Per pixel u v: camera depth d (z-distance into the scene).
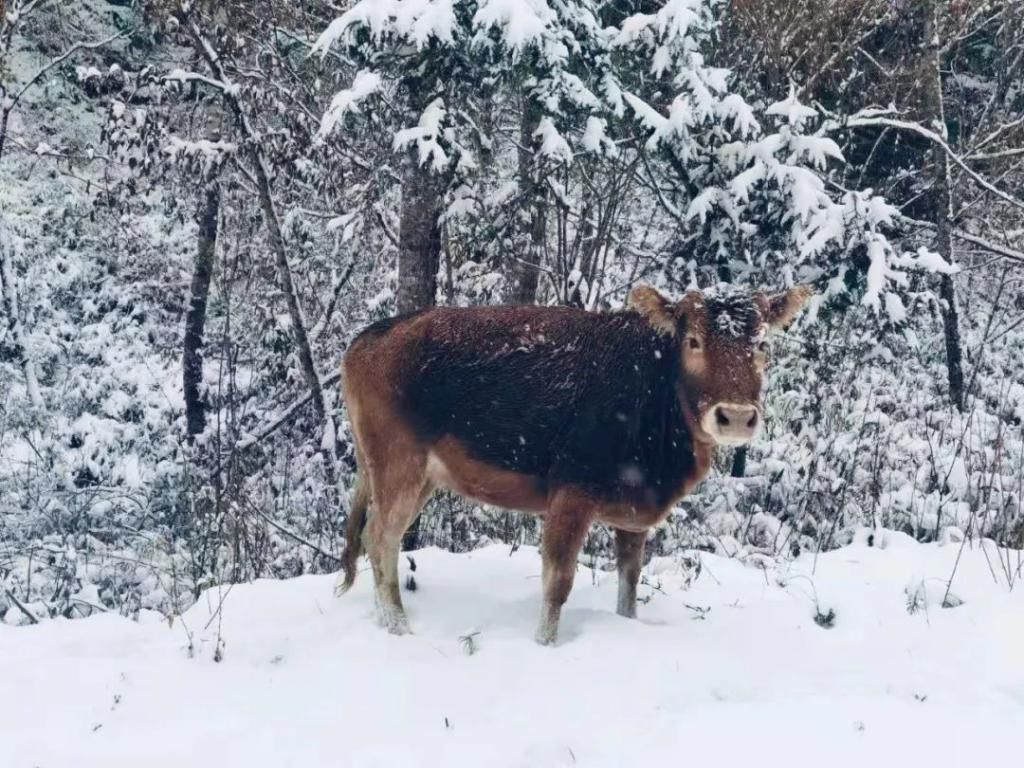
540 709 4.44
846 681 4.80
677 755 3.99
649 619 5.77
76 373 13.11
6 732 4.30
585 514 5.35
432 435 5.62
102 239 15.98
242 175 12.43
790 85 10.19
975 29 14.62
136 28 14.73
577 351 5.45
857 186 11.92
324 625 5.66
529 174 10.01
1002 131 13.57
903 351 12.97
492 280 10.78
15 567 8.73
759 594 6.19
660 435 5.29
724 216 10.18
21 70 17.16
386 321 5.85
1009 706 4.50
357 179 11.49
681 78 9.71
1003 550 6.77
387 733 4.25
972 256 15.27
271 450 11.53
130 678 4.88
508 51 8.44
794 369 11.03
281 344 12.20
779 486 9.79
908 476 9.70
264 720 4.40
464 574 6.51
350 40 8.44
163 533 9.70
